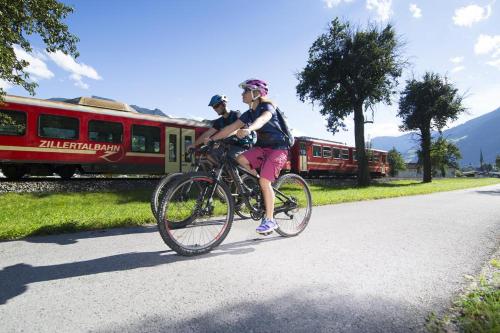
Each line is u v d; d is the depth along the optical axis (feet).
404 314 6.61
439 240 13.30
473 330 5.80
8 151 39.47
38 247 11.89
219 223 14.42
